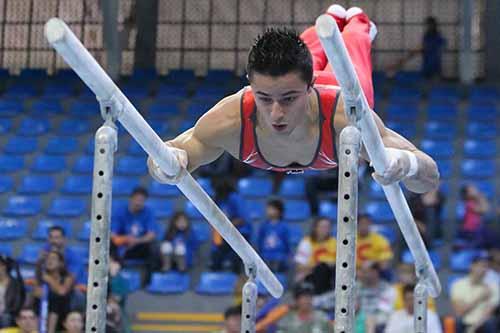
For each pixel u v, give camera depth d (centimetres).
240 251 835
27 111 2728
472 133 2578
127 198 2328
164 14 2973
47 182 2427
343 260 551
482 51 2850
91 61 522
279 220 1973
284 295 1880
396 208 729
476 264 1636
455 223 2188
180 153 699
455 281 1870
